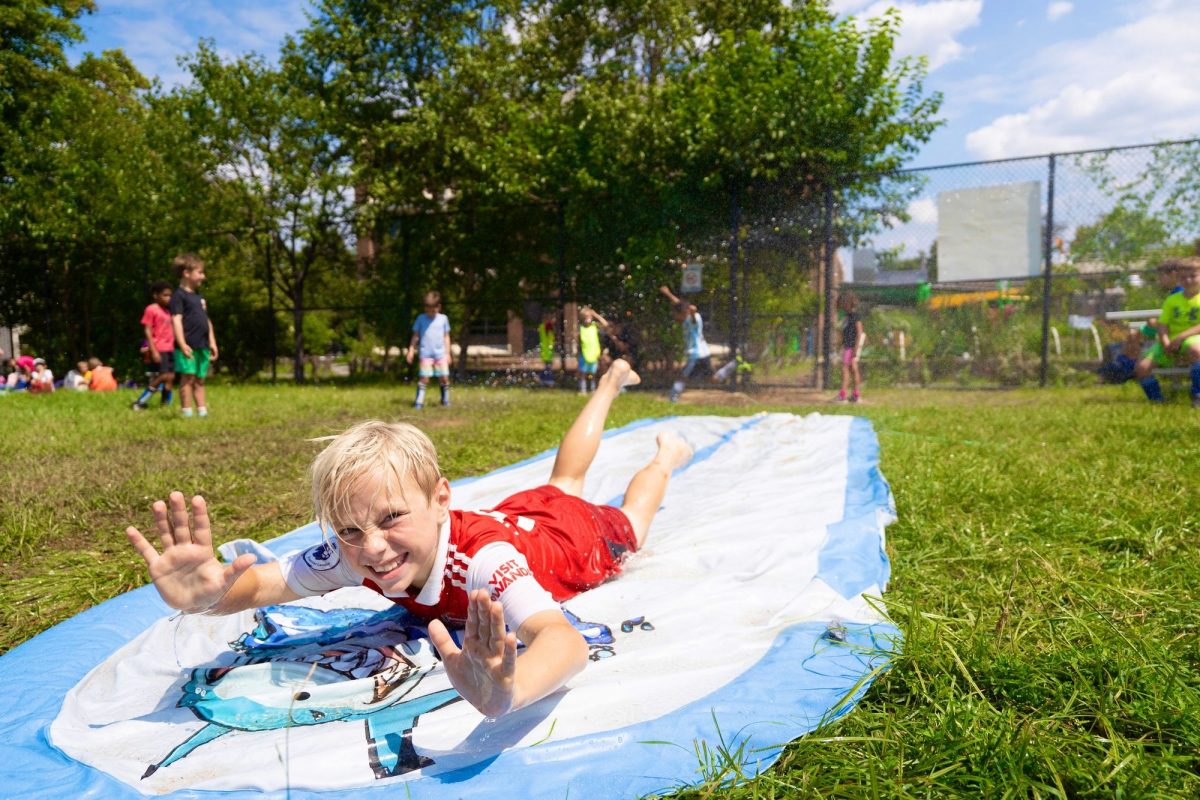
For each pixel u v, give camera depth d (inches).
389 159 630.5
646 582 108.0
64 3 861.8
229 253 643.5
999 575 113.8
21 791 60.9
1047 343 437.1
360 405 394.9
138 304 667.4
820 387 476.7
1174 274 356.5
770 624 92.5
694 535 127.5
